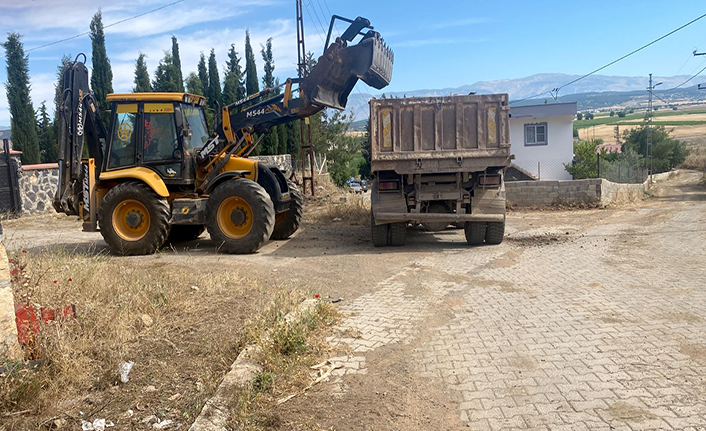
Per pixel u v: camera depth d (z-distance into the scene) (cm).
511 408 363
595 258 859
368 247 1030
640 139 5409
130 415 342
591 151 2888
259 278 759
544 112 2880
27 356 386
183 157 1002
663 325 511
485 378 411
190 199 998
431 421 349
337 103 1084
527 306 596
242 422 332
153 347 454
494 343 484
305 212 1548
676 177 5069
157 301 565
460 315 573
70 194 1020
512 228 1260
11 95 2022
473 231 1009
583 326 519
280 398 378
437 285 712
